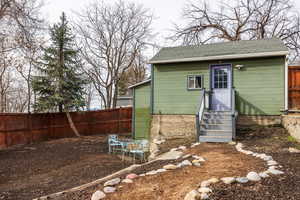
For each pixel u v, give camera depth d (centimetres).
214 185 313
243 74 884
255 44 982
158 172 393
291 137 682
